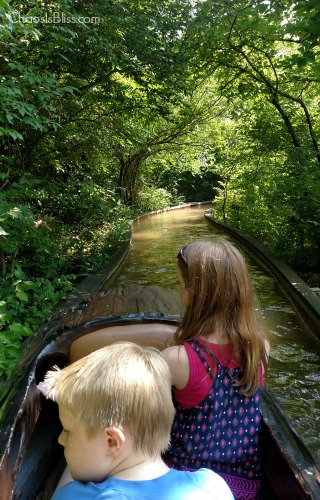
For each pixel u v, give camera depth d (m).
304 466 1.42
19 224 5.11
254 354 1.46
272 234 10.16
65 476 1.64
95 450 1.11
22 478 1.76
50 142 9.16
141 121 11.29
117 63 7.27
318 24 5.50
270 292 6.75
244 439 1.46
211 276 1.48
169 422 1.16
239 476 1.47
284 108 9.25
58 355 2.38
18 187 5.75
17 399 1.84
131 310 2.86
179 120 15.98
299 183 7.25
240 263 1.52
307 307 5.32
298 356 4.38
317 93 9.12
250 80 9.45
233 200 15.16
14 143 7.45
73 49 6.95
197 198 34.53
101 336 2.39
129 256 10.27
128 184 22.94
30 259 6.80
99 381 1.12
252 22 7.73
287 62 7.48
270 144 9.41
